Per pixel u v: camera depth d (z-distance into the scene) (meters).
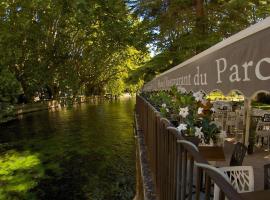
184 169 2.90
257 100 20.62
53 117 32.69
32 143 18.95
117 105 52.16
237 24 17.84
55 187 11.30
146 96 19.52
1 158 15.19
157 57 20.47
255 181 5.66
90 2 17.69
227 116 10.53
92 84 62.84
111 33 20.64
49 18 25.92
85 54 36.19
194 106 7.00
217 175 1.82
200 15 17.66
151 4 19.34
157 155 5.32
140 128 14.01
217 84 2.37
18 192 10.66
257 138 9.27
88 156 15.70
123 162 14.60
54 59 29.34
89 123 28.08
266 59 1.59
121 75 62.12
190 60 3.78
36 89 37.09
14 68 32.94
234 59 2.02
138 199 8.23
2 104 27.70
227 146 8.38
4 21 24.02
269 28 1.62
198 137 5.86
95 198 10.38
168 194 3.84
